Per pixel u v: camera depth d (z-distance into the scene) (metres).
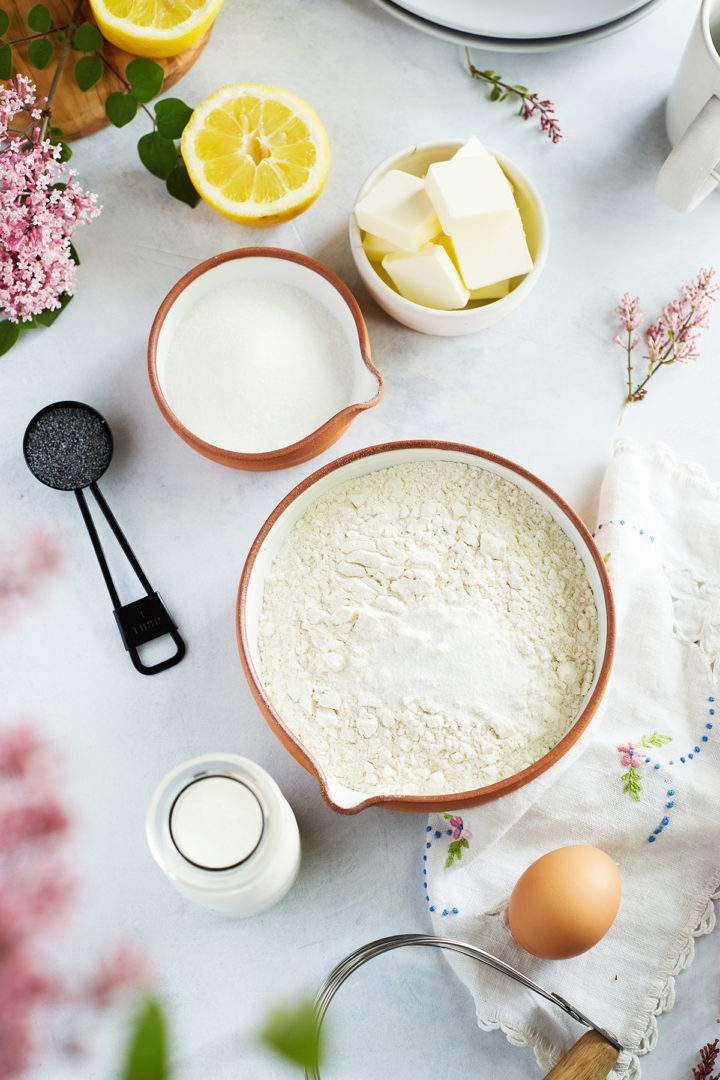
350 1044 0.64
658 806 0.64
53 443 0.67
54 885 0.65
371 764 0.62
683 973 0.64
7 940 0.65
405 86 0.71
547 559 0.64
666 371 0.69
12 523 0.68
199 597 0.67
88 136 0.70
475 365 0.69
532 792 0.62
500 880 0.64
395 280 0.66
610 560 0.66
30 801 0.66
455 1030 0.64
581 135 0.71
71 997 0.64
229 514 0.68
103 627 0.67
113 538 0.68
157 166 0.67
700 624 0.66
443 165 0.63
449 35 0.69
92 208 0.66
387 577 0.64
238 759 0.58
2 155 0.63
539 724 0.62
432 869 0.64
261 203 0.66
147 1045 0.23
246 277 0.67
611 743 0.64
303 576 0.64
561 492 0.69
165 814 0.58
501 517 0.64
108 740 0.66
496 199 0.63
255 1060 0.64
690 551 0.67
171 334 0.66
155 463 0.68
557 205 0.71
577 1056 0.59
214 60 0.71
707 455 0.69
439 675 0.62
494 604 0.63
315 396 0.66
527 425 0.69
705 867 0.64
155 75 0.66
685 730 0.65
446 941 0.59
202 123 0.66
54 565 0.68
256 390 0.65
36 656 0.67
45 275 0.65
